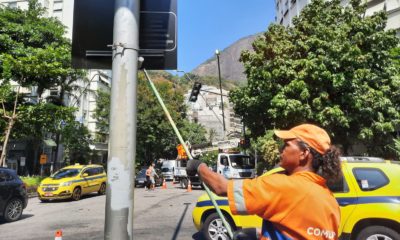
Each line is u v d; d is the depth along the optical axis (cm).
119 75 270
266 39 1766
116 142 261
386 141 1555
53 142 3338
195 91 2048
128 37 276
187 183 2673
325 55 1495
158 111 4081
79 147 3522
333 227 175
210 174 201
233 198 182
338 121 1423
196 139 5759
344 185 617
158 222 1054
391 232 579
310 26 1666
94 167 2109
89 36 304
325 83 1479
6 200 1110
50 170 3444
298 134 192
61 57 2252
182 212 1265
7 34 2578
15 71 2156
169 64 306
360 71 1427
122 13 279
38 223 1090
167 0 315
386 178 612
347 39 1524
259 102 1677
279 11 3406
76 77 2862
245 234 227
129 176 259
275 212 174
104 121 4094
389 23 1938
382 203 589
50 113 2278
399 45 1842
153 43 308
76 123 3114
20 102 2456
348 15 1648
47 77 2530
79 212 1339
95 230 954
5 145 2061
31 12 2844
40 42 2697
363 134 1445
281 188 173
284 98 1496
